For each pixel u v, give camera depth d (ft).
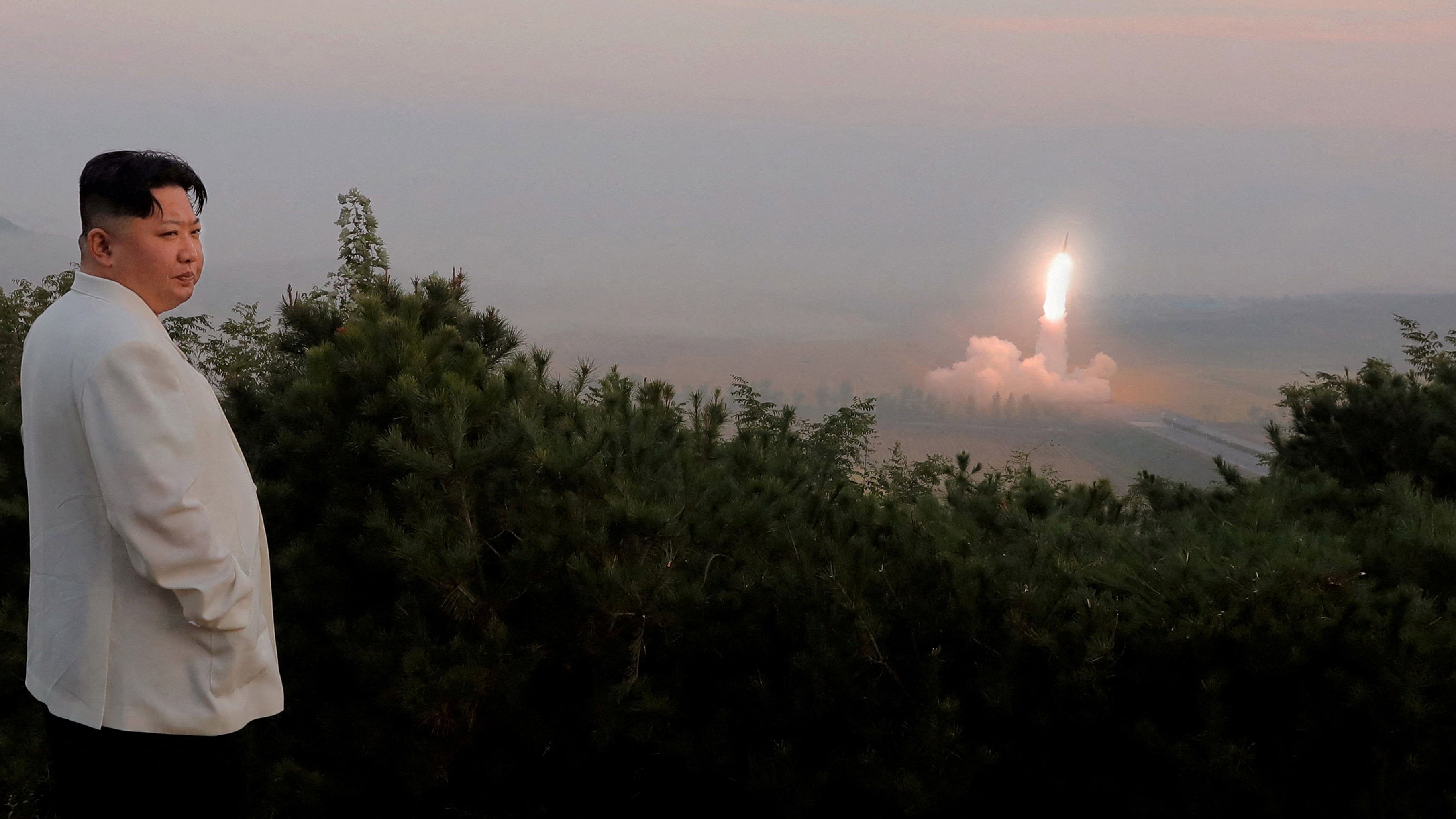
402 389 11.23
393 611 11.43
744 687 10.98
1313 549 11.30
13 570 12.31
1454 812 9.29
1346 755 10.06
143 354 6.35
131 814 6.59
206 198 7.20
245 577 6.61
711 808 11.64
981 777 10.72
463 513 11.12
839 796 10.77
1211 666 10.31
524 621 11.57
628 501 11.09
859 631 10.62
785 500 12.39
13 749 10.85
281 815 10.85
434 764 10.91
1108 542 13.17
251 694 6.98
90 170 6.57
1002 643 10.93
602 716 10.73
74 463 6.46
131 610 6.51
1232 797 9.92
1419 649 9.55
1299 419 18.16
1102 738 10.60
